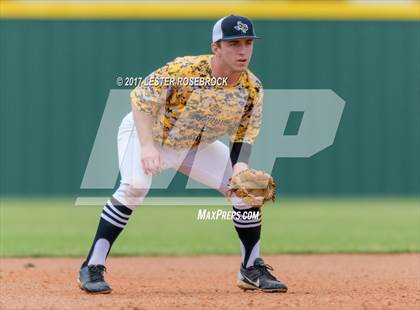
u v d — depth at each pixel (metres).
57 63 54.38
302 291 18.94
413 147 55.19
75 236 36.25
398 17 54.88
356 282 21.14
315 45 54.56
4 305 16.12
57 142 54.34
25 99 54.44
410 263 26.50
